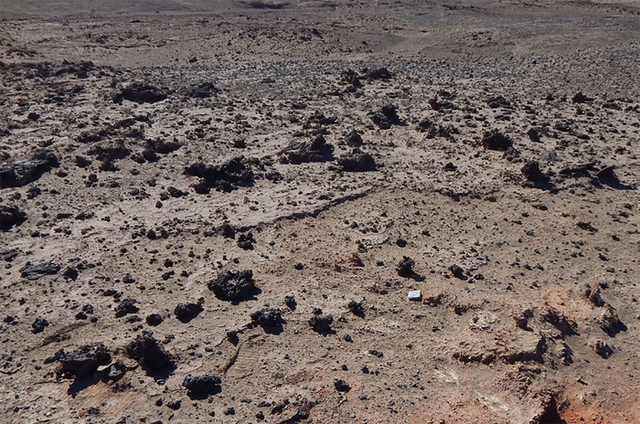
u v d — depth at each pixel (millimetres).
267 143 22531
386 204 17578
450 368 11594
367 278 14047
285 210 16953
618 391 11492
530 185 18703
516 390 11094
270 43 49125
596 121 25547
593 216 17266
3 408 10367
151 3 78188
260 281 13883
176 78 35094
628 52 44781
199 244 15391
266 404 10523
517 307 12906
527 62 43344
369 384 11070
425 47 51344
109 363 11320
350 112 26953
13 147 21391
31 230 15922
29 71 34531
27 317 12555
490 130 23875
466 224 16719
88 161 20078
